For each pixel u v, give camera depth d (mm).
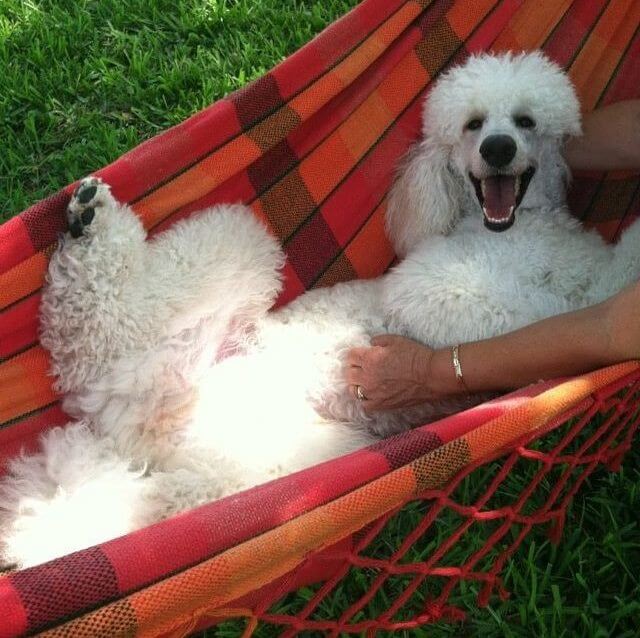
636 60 1067
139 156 846
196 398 889
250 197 962
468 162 1036
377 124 1031
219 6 1538
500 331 904
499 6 1054
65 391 859
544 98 1017
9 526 759
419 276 943
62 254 813
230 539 537
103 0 1592
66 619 491
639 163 1024
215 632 802
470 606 811
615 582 829
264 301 966
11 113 1409
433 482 608
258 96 891
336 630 627
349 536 652
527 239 983
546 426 674
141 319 862
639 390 784
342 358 943
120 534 743
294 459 844
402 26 988
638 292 710
